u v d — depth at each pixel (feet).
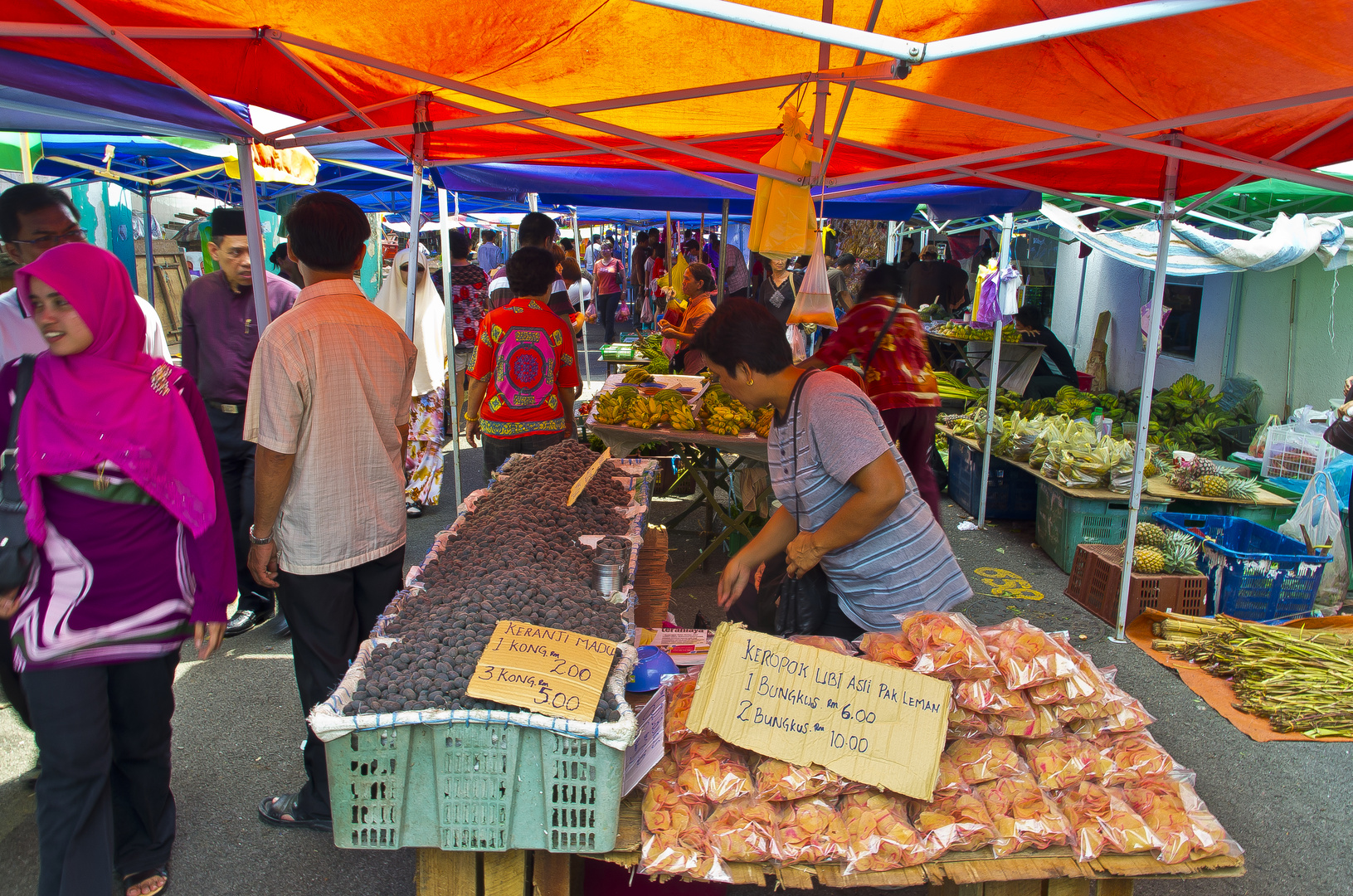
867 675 7.18
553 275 16.89
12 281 11.43
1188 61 10.68
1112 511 19.74
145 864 9.17
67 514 7.49
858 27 10.51
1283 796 11.45
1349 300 24.84
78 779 7.73
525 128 14.64
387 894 9.35
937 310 43.60
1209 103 12.02
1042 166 16.10
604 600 8.31
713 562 20.47
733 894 9.48
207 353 14.92
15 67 9.28
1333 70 10.33
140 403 7.68
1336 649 14.16
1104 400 29.09
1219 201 27.12
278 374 8.82
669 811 6.84
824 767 6.93
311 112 13.07
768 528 10.01
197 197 36.65
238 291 14.87
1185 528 18.26
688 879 6.62
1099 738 7.52
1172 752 12.48
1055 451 20.99
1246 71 10.77
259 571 9.41
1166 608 16.72
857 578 9.31
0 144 18.81
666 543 13.87
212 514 8.13
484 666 6.57
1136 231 27.07
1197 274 24.54
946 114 13.82
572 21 10.37
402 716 6.12
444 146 16.20
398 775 6.28
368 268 56.08
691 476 25.44
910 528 9.12
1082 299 40.01
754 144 16.28
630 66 12.07
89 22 8.66
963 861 6.75
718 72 12.33
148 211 29.84
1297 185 23.48
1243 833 10.71
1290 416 26.94
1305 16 8.93
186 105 11.23
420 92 13.08
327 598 9.50
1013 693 7.23
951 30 10.46
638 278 67.56
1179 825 6.86
